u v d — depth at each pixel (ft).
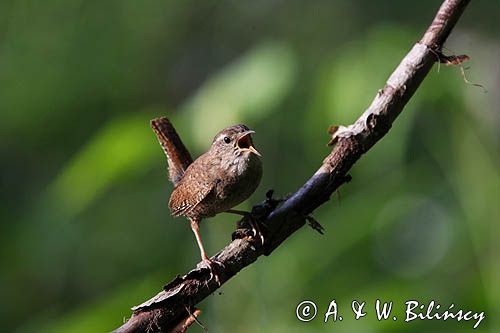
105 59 52.90
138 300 27.43
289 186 42.65
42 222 47.47
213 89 28.17
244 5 52.80
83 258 47.62
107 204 48.01
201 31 53.47
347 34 48.19
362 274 33.24
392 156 33.63
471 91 31.45
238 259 18.71
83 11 53.11
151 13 53.42
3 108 52.03
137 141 29.17
